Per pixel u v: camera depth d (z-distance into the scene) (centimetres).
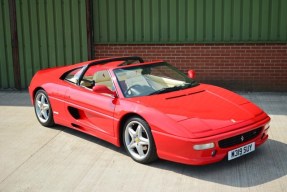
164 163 590
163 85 661
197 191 507
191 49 1036
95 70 692
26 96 1041
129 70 667
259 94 1005
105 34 1066
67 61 1092
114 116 614
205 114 569
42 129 766
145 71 674
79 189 526
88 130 682
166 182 534
